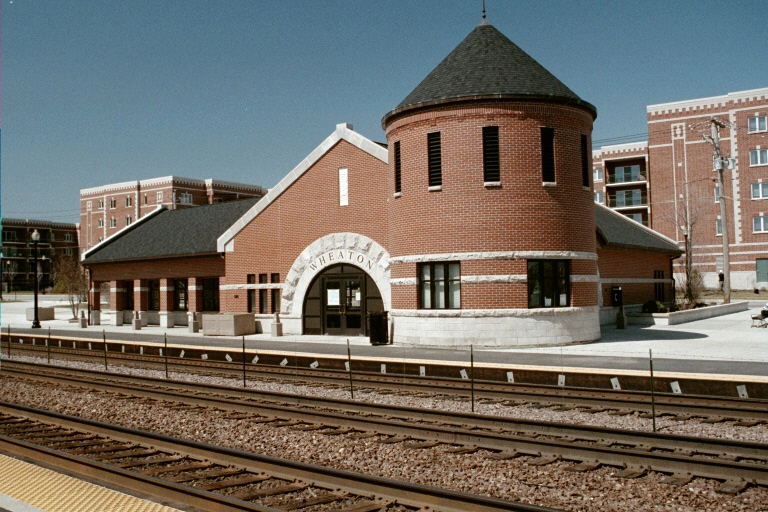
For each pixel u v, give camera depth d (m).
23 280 111.50
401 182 25.05
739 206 63.72
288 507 7.65
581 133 24.81
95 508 7.55
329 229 29.30
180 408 14.51
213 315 31.61
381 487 7.93
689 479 8.38
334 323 29.33
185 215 43.78
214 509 7.56
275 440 11.33
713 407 12.41
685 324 31.80
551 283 23.97
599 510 7.47
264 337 29.81
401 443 10.71
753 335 25.69
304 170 30.20
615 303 32.31
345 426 12.05
